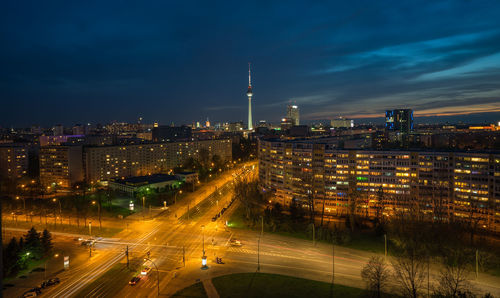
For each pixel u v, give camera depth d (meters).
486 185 163.12
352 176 197.50
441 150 184.00
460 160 170.88
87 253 138.88
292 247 146.12
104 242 151.88
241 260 132.25
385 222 174.62
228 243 150.75
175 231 167.88
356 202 190.25
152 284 112.31
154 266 126.38
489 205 162.00
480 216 164.38
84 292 107.00
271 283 112.94
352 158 197.00
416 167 182.50
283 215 188.38
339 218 193.12
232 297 103.81
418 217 167.00
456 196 172.50
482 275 117.62
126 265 127.06
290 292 107.06
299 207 197.25
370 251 141.00
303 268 124.94
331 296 104.56
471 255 127.62
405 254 130.38
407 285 109.56
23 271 122.06
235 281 114.31
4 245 142.50
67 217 191.12
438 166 177.25
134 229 171.00
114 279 115.81
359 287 110.38
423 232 144.75
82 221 184.00
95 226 175.38
